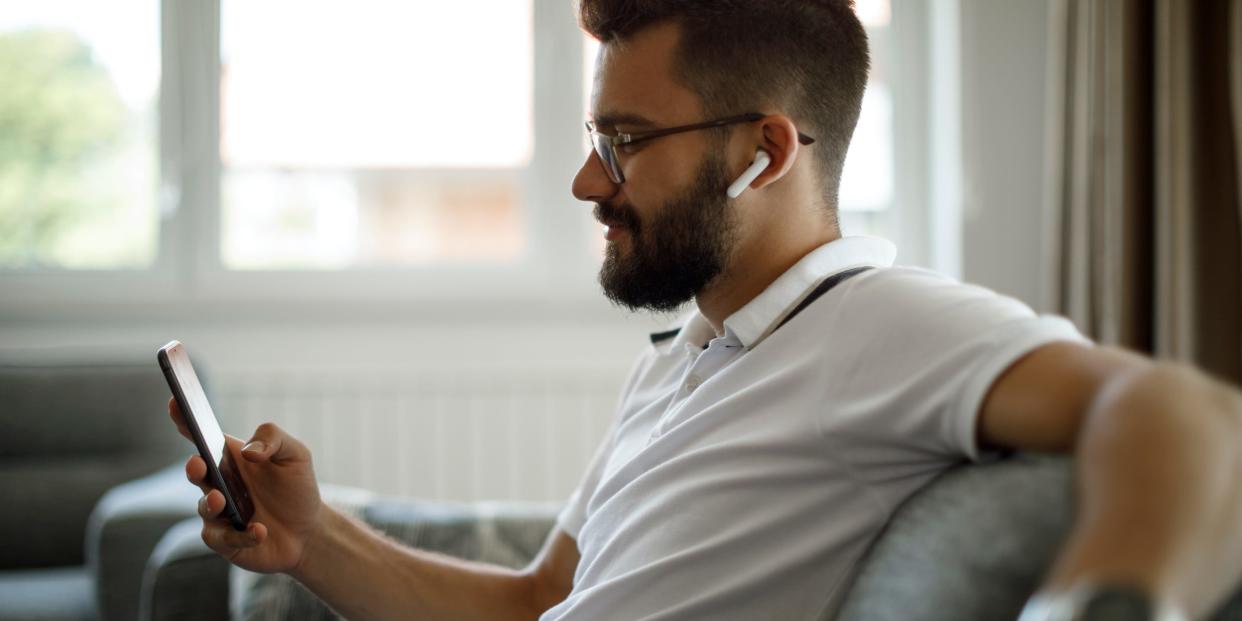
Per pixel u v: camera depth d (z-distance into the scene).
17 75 3.03
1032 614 0.53
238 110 3.07
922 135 3.17
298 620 1.45
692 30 1.05
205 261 3.05
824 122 1.08
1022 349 0.75
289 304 3.04
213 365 2.99
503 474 2.91
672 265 1.06
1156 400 0.59
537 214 3.12
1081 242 2.57
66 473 2.42
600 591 0.94
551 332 3.07
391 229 3.11
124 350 2.99
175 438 2.56
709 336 1.14
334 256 3.09
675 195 1.06
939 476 0.83
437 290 3.08
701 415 0.96
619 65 1.08
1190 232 2.32
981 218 2.99
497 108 3.13
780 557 0.88
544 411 2.92
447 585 1.19
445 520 1.62
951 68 3.03
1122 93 2.46
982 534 0.70
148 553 1.88
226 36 3.07
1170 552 0.51
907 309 0.85
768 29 1.05
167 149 3.05
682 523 0.92
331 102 3.09
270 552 1.11
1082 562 0.53
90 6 3.04
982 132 2.99
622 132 1.08
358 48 3.10
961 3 2.98
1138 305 2.46
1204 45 2.33
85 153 3.05
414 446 2.90
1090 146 2.57
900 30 3.16
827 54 1.08
